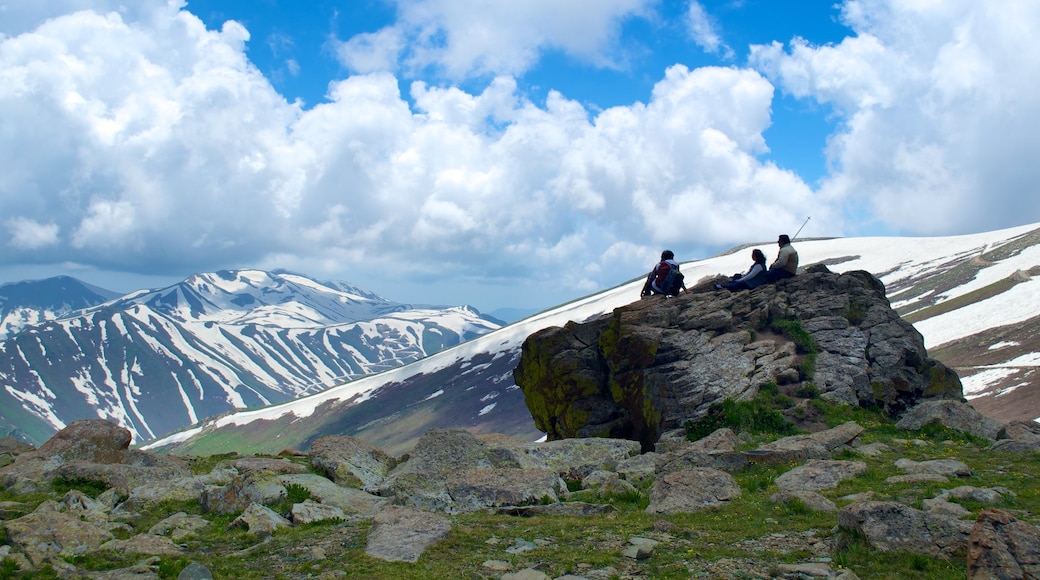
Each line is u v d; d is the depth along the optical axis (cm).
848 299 2728
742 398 2331
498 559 1192
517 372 3112
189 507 1669
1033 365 10044
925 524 1104
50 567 1203
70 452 1958
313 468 1989
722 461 1722
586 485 1734
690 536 1270
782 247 2919
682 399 2395
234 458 2386
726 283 2952
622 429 2611
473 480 1609
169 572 1175
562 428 2802
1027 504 1295
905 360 2525
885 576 1034
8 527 1331
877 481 1545
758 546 1207
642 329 2641
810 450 1775
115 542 1334
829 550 1163
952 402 2178
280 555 1256
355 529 1373
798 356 2539
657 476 1722
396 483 1614
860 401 2384
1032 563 938
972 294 16012
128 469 1839
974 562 967
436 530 1291
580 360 2808
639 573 1109
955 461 1622
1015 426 2033
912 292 18775
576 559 1169
